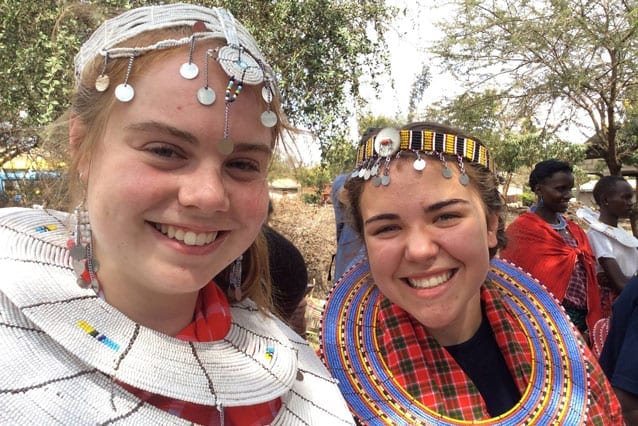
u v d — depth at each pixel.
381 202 0.53
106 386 0.33
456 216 0.53
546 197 1.45
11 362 0.31
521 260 1.38
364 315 0.62
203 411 0.37
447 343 0.61
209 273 0.36
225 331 0.42
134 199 0.33
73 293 0.35
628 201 1.47
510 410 0.57
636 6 3.36
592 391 0.62
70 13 0.51
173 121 0.33
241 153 0.36
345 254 0.85
